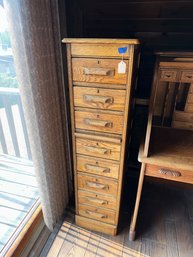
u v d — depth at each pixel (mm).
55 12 1022
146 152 1048
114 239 1332
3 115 1920
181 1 1146
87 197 1290
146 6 1207
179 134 1348
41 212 1339
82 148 1136
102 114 1007
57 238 1330
